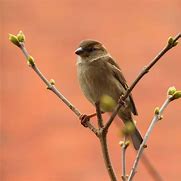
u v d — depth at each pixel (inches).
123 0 572.7
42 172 477.1
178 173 474.9
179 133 494.9
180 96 218.7
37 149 487.5
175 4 562.9
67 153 485.4
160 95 519.8
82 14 567.5
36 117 504.4
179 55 537.6
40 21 560.1
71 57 545.3
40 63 540.4
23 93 515.8
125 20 564.1
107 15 567.8
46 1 569.3
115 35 557.3
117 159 480.7
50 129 497.7
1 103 507.8
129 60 542.3
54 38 555.2
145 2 569.3
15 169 477.7
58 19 562.6
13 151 484.7
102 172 476.7
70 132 496.7
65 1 572.1
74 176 475.5
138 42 551.5
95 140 492.1
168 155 483.2
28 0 565.9
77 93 522.6
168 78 528.7
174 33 554.9
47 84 233.1
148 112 508.1
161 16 561.6
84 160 482.6
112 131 493.7
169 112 502.6
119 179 464.4
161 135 492.7
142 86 522.3
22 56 533.6
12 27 551.5
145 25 560.7
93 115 315.6
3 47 535.5
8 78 521.0
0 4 557.3
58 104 510.6
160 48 547.5
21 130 496.7
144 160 209.2
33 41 550.6
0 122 498.0
